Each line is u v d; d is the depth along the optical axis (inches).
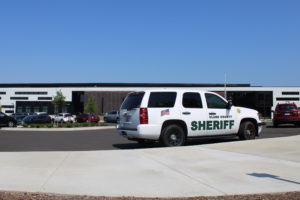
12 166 248.7
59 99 2199.8
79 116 1711.4
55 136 631.8
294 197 162.6
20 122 1422.2
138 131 354.9
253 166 247.4
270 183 192.7
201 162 267.0
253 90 3604.8
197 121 386.3
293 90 3663.9
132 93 392.8
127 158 288.4
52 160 277.3
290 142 389.4
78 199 161.0
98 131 835.4
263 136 544.1
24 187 183.3
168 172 227.1
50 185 188.7
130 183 194.7
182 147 355.6
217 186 186.5
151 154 310.5
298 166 246.5
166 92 375.6
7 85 4060.0
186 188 182.4
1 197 162.2
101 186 187.2
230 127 413.7
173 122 376.5
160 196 166.9
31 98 3764.8
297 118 786.8
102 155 306.0
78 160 277.6
